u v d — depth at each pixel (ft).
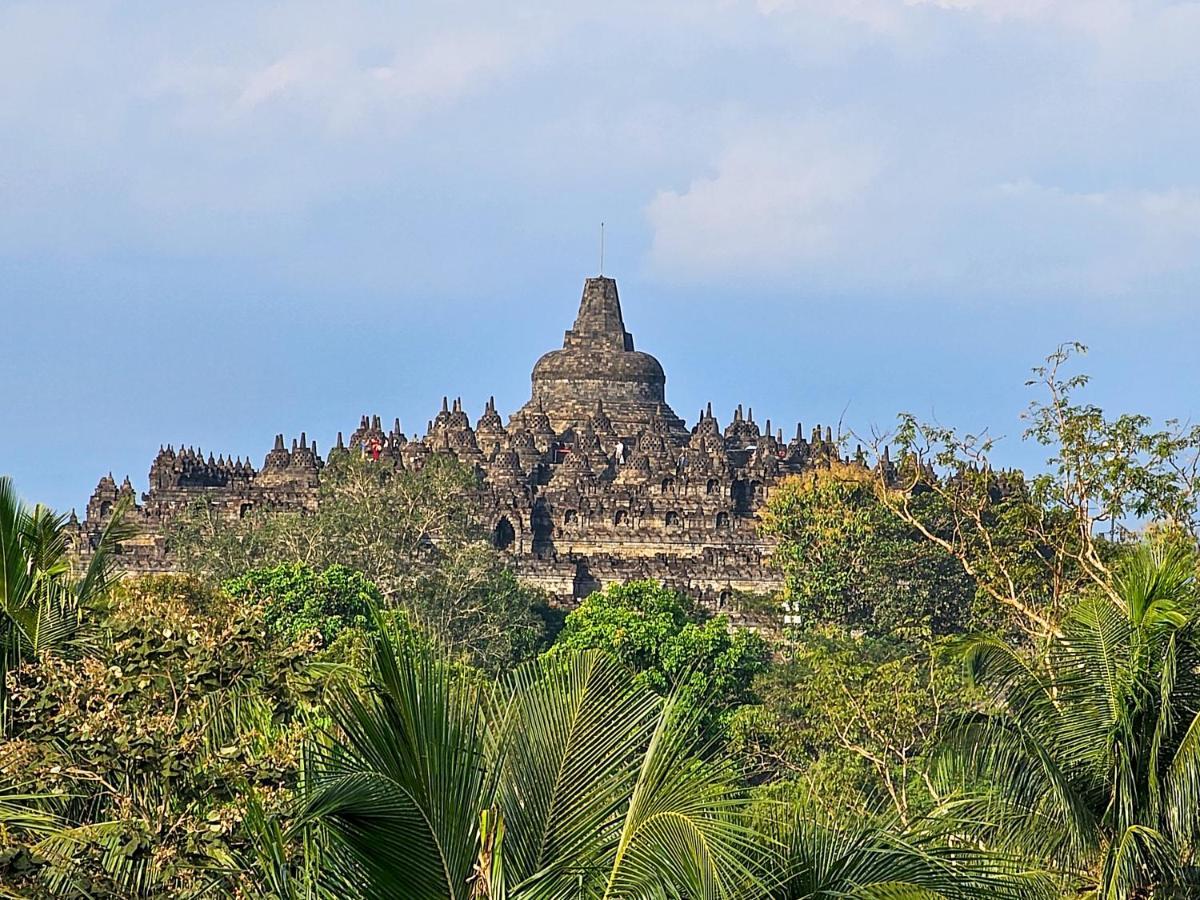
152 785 367.25
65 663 402.72
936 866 360.28
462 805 309.42
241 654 396.16
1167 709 434.30
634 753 325.42
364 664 323.78
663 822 313.94
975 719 447.01
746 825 346.74
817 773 522.88
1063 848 439.22
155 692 391.24
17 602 459.73
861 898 347.77
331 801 304.09
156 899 346.74
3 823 357.41
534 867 316.81
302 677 395.14
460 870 308.60
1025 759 441.68
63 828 361.51
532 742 323.98
